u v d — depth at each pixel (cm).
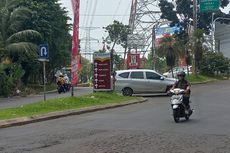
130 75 3619
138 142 1282
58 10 5891
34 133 1536
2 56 4919
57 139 1370
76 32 2694
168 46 6888
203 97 3206
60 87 4566
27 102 3212
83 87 6456
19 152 1165
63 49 6125
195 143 1257
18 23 5228
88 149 1181
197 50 6141
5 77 4391
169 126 1655
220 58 7000
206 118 1925
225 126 1647
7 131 1625
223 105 2572
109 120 1884
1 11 5175
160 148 1180
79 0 2672
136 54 5275
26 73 5534
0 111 2133
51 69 6444
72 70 2709
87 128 1627
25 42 5047
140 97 3328
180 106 1786
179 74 1886
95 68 3228
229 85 4903
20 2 5481
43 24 5541
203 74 6881
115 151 1145
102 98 2905
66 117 2106
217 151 1134
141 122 1791
